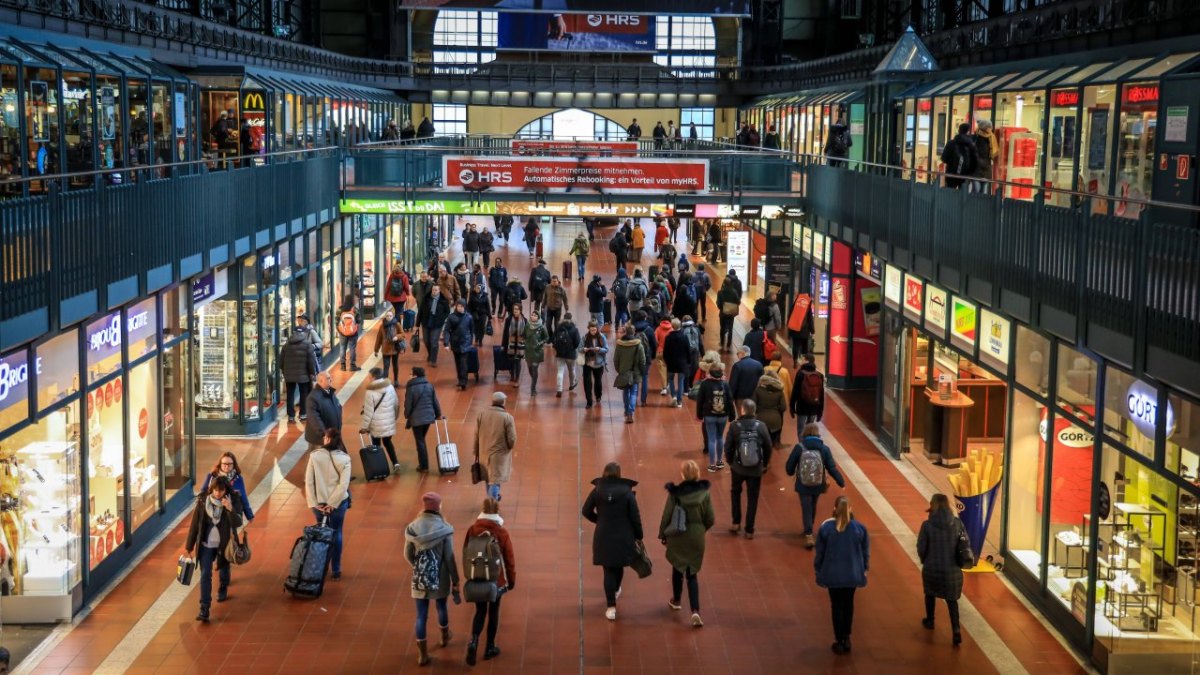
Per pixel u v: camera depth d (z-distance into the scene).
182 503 17.19
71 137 17.86
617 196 28.03
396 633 12.92
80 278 13.23
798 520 16.94
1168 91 15.35
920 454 20.34
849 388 25.70
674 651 12.59
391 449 18.86
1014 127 21.36
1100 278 12.34
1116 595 12.05
